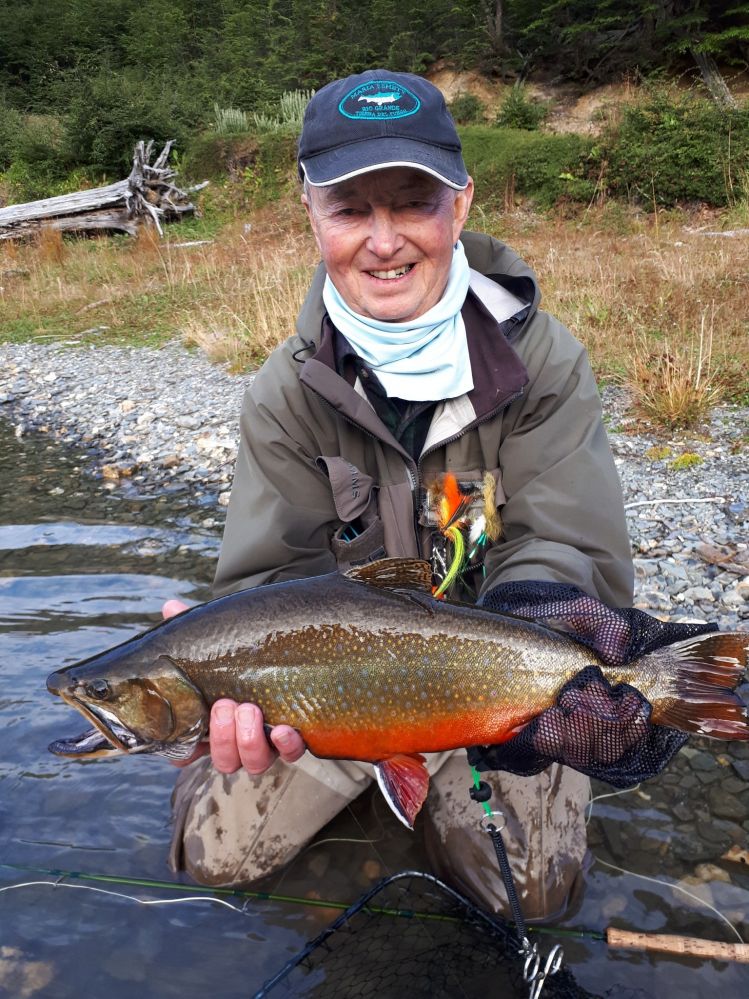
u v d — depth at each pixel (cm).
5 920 83
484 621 65
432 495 84
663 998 72
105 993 75
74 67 1315
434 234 79
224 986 76
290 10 1179
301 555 86
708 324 275
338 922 79
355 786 91
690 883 84
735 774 99
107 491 215
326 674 64
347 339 84
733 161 555
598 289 320
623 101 678
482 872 82
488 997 72
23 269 548
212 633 65
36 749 108
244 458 88
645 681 64
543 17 913
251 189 695
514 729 65
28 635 137
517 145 632
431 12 1021
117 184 645
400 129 76
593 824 93
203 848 88
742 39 786
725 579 143
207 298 435
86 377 333
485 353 83
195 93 1023
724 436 206
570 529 80
